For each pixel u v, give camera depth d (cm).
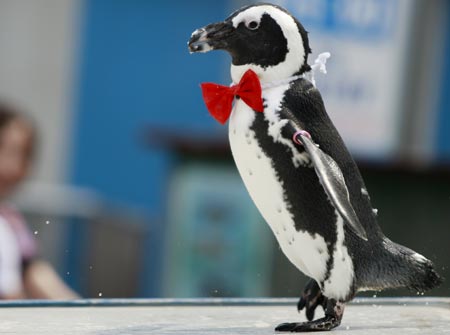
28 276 1020
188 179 1173
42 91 1797
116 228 1528
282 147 586
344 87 1466
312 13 1391
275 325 652
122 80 1816
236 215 1141
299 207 591
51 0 1791
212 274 1156
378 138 1542
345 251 599
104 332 616
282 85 602
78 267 1482
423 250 1070
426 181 1073
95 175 1814
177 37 1816
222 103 616
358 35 1452
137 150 1806
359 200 607
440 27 1653
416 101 1622
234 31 605
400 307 741
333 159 594
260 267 1122
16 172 1052
